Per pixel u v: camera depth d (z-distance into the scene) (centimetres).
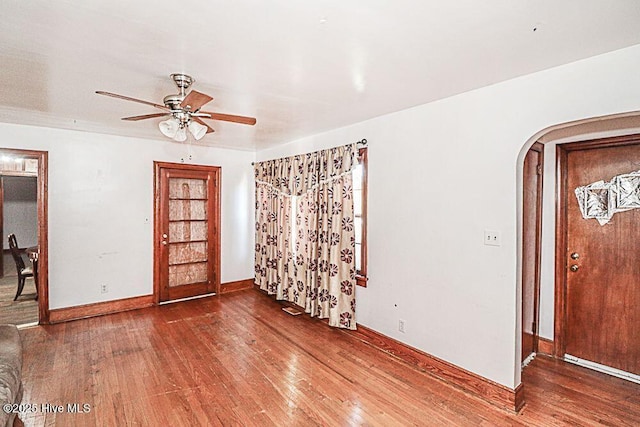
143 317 433
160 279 489
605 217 293
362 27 174
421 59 212
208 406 244
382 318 345
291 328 397
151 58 213
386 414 237
